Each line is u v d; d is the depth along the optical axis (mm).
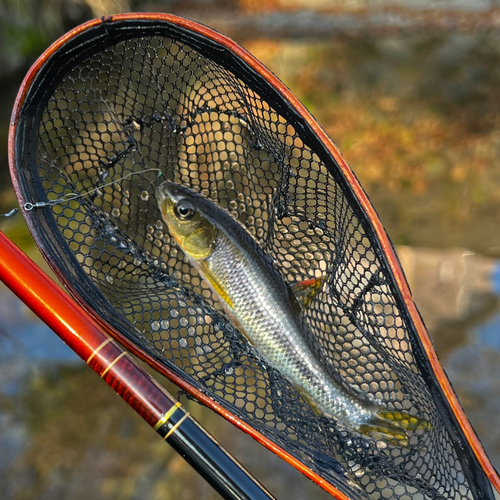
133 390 545
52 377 1221
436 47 2920
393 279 566
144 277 634
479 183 2182
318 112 2742
